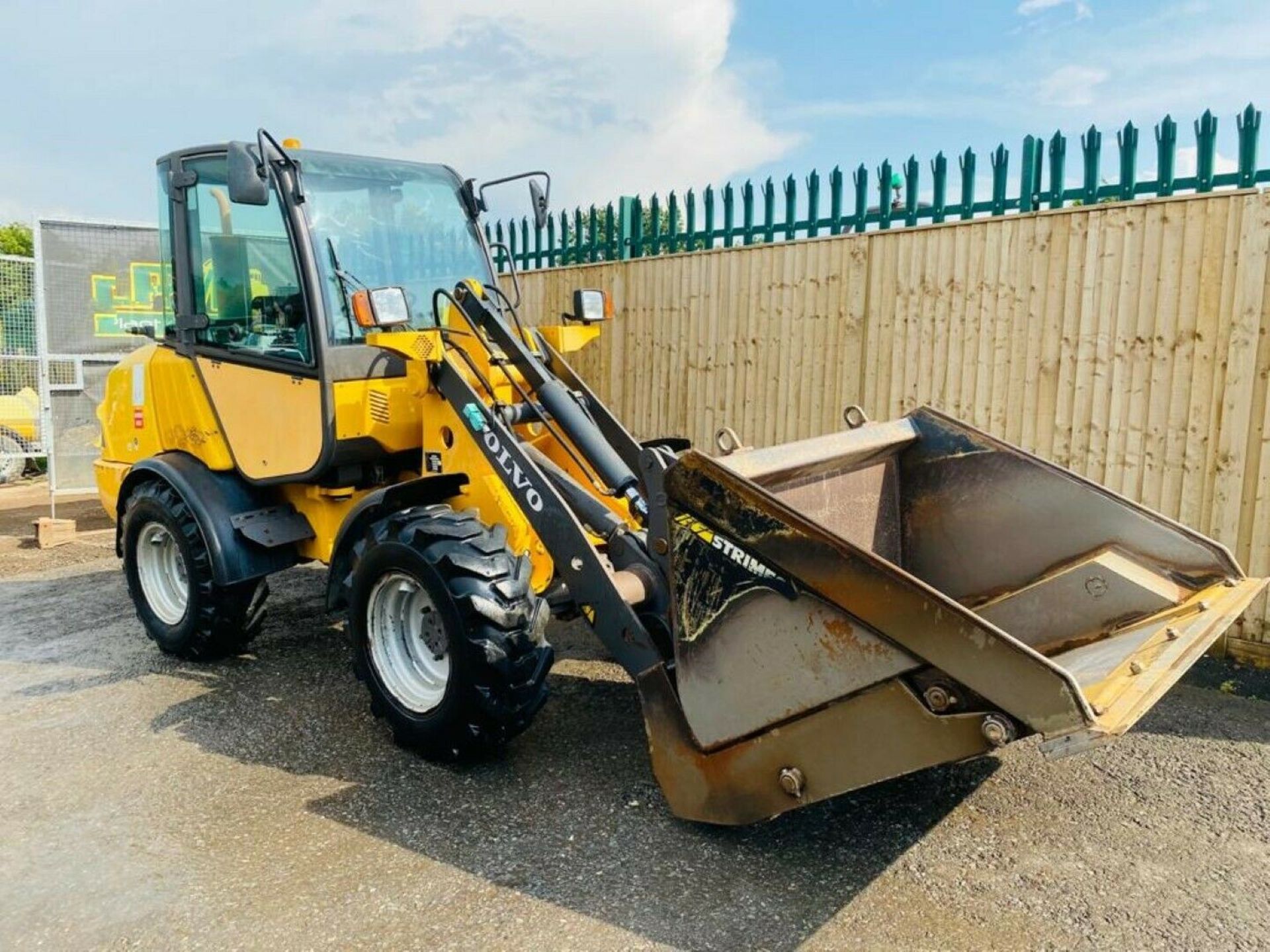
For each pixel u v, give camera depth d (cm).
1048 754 218
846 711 252
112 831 305
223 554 423
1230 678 428
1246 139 427
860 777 252
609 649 311
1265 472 430
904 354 541
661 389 671
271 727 385
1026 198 495
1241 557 441
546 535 330
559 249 745
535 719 387
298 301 398
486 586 321
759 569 262
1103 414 472
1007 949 244
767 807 271
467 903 264
